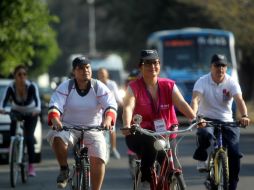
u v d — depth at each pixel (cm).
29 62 6159
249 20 8388
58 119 2338
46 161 4362
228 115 2789
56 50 14875
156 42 7288
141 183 2278
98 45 14975
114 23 13850
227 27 8419
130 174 3634
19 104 3491
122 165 4084
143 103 2292
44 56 14400
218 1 8594
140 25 11906
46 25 5981
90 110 2433
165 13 11338
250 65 9075
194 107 2720
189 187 3216
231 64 7144
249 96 9206
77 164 2364
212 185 2711
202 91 2767
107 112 2378
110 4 13625
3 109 3478
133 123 2272
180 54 7162
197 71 7038
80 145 2398
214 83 2764
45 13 5953
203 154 2816
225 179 2594
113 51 14625
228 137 2761
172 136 2264
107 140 3791
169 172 2166
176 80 6988
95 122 2461
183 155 4525
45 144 5619
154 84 2302
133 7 12062
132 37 12381
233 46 7181
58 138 2397
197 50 7150
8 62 5903
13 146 3297
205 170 2833
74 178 2381
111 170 3872
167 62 7138
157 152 2247
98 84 2416
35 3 5906
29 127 3538
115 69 11750
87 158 2359
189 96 6969
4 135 4009
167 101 2305
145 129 2234
